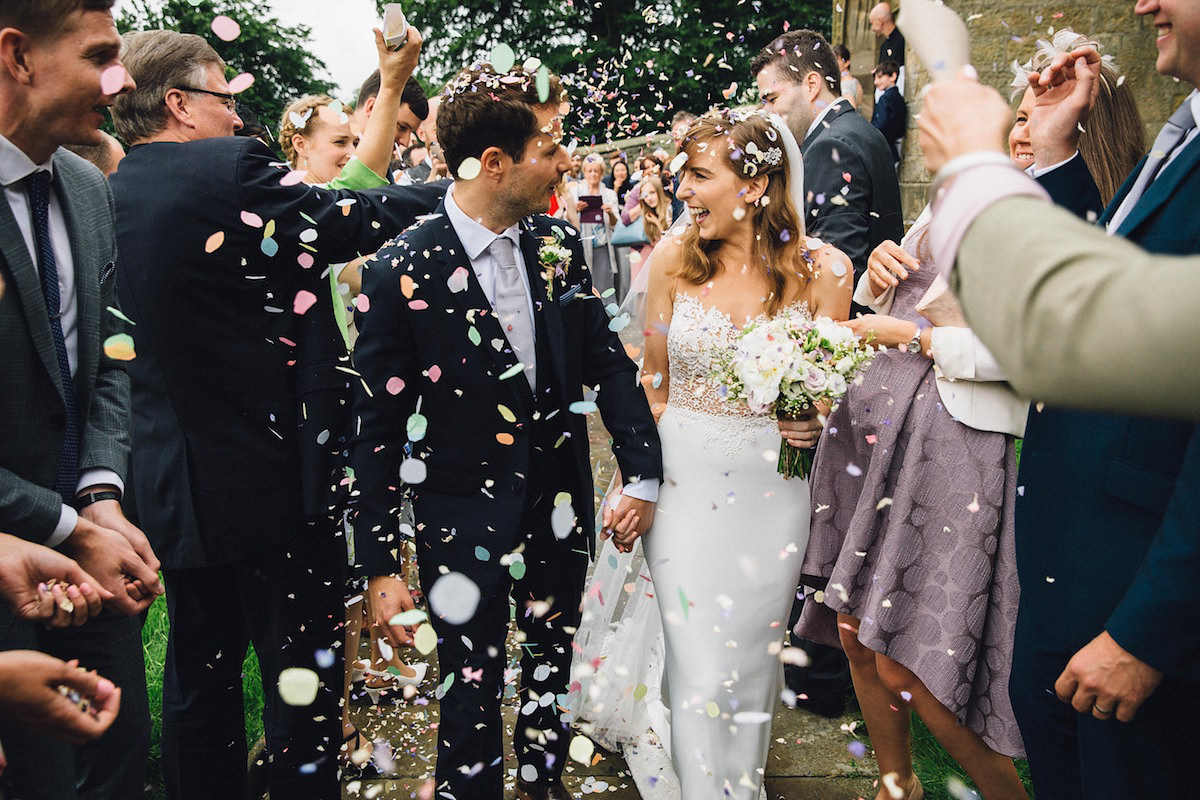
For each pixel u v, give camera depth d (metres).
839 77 3.39
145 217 1.96
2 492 1.48
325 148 2.92
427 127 3.43
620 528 2.21
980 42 6.04
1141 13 1.43
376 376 2.03
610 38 11.32
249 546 2.05
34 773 1.59
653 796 2.42
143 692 1.90
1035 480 1.69
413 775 2.59
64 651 1.74
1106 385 0.76
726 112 2.27
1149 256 0.77
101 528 1.61
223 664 2.19
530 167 1.98
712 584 2.21
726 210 2.23
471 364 2.05
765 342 2.05
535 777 2.19
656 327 2.39
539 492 2.17
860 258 2.99
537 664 2.27
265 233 1.95
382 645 2.10
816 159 3.11
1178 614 1.31
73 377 1.71
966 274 0.85
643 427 2.23
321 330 2.17
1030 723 1.73
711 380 2.26
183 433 2.00
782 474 2.20
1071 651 1.61
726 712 2.17
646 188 7.23
